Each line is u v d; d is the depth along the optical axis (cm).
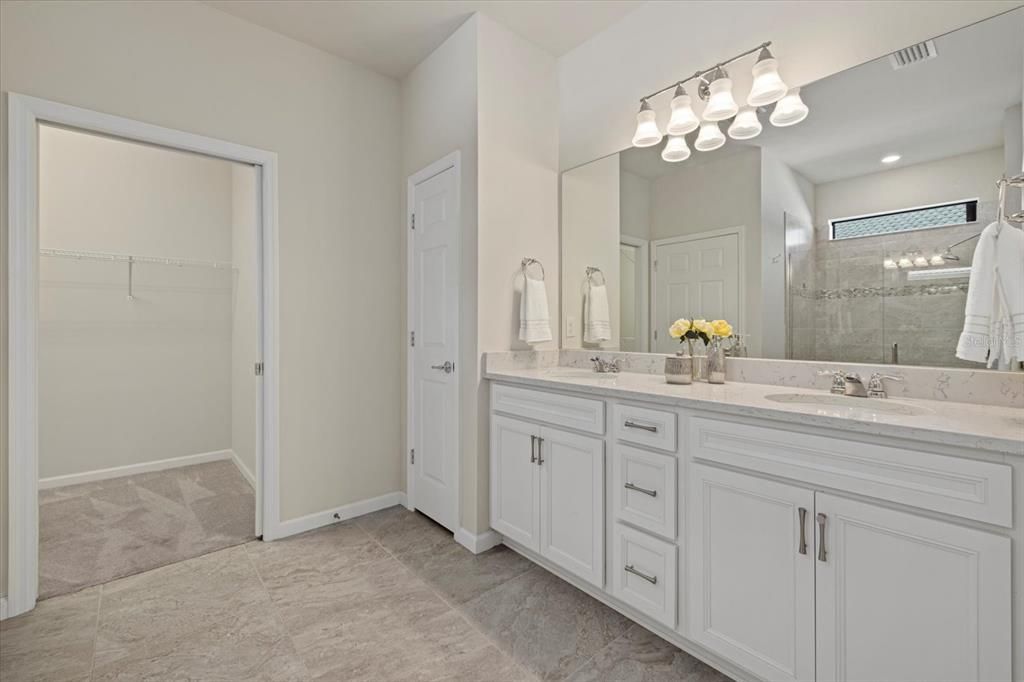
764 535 126
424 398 264
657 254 217
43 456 307
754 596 128
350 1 215
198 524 253
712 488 138
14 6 174
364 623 167
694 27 201
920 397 143
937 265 142
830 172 164
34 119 177
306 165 249
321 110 255
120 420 337
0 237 170
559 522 188
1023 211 118
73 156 321
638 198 224
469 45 228
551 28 235
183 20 212
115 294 335
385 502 280
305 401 249
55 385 311
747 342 186
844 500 112
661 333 216
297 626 165
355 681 139
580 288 251
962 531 96
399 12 223
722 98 179
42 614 171
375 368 278
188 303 366
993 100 133
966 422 105
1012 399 127
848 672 111
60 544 227
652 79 217
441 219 250
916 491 102
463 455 234
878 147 153
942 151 141
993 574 92
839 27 161
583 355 248
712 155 197
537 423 198
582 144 249
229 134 224
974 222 136
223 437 384
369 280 275
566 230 258
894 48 150
